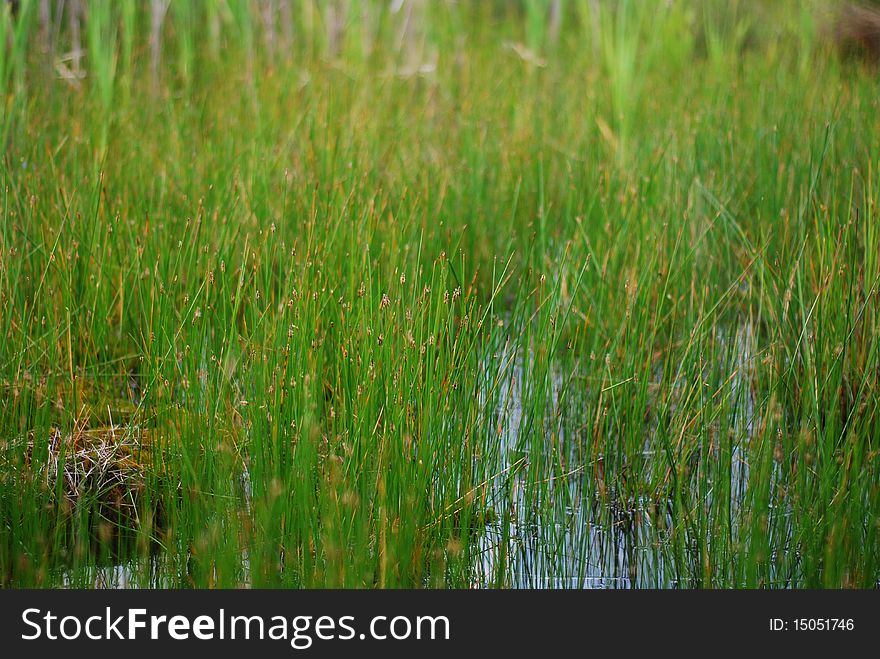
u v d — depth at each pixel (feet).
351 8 31.99
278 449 13.07
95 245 18.40
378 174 22.57
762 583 12.85
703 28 35.91
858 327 16.08
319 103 25.20
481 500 13.87
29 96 25.46
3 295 16.06
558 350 18.04
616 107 26.25
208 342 14.87
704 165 22.06
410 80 31.42
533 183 24.14
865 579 12.73
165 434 14.11
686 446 15.10
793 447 14.94
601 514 14.53
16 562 12.71
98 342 17.49
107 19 26.09
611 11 33.76
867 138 21.72
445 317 14.84
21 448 13.53
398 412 13.23
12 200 19.19
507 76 32.09
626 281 17.43
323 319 16.22
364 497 12.69
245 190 20.15
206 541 12.53
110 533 13.15
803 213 18.19
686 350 15.60
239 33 30.37
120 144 23.15
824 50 30.78
